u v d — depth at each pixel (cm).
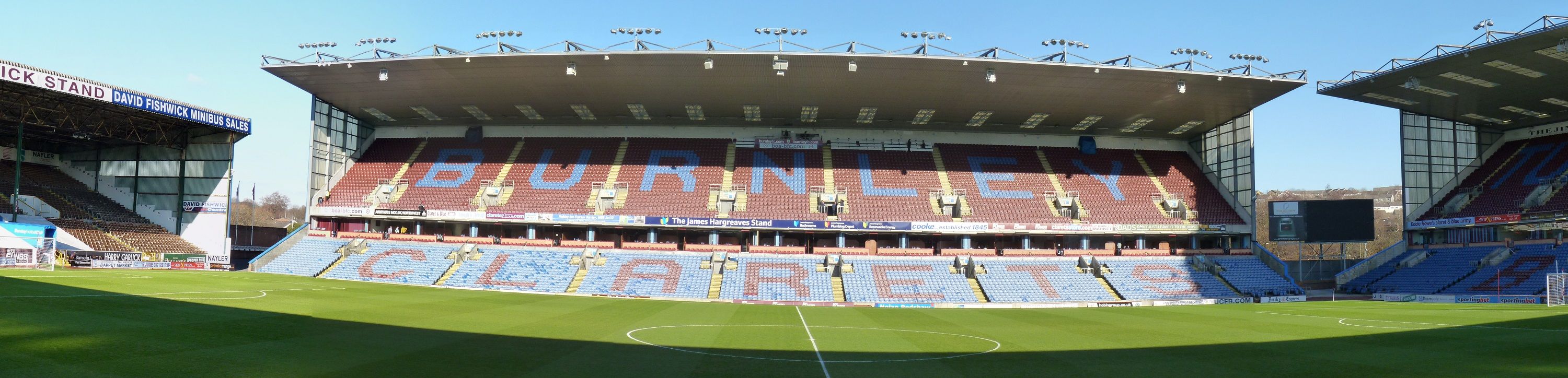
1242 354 2606
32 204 5934
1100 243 6975
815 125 7462
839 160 7381
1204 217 6962
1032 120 7138
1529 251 6100
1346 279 6962
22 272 4247
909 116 7031
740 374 2064
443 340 2519
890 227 6419
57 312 2577
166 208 6681
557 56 5288
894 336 3173
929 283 6122
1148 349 2766
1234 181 7075
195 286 4181
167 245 6394
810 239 6738
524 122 7488
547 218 6444
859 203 6788
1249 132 6850
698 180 6994
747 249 6588
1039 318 4334
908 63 5353
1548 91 5788
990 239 6888
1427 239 7038
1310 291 6800
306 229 6694
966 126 7450
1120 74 5538
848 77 5706
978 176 7269
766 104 6581
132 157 6800
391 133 7694
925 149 7581
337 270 6166
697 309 4625
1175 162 7744
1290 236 6669
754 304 5456
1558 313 4078
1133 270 6538
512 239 6706
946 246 6831
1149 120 7094
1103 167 7556
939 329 3547
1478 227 6512
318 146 6800
